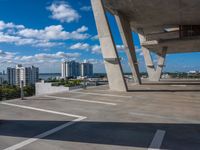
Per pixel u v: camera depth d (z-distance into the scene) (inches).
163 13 1124.5
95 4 823.7
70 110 389.7
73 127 274.1
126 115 351.9
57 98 562.9
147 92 761.6
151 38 1600.6
